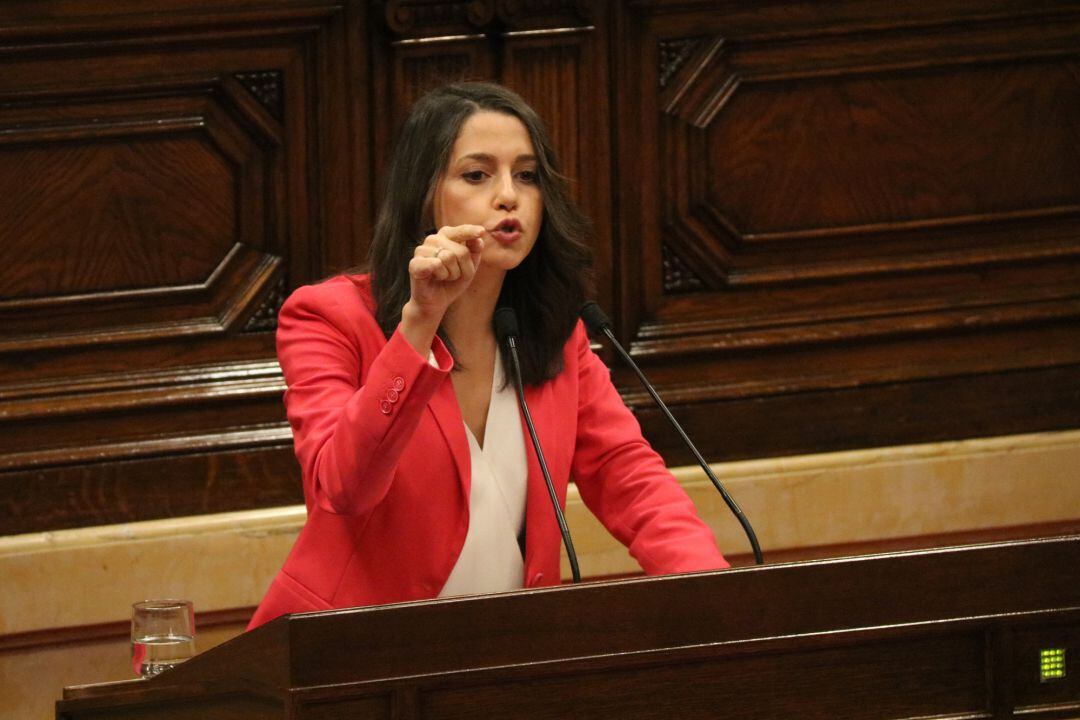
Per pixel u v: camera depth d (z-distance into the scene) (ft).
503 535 28.12
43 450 48.32
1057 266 56.34
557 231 28.94
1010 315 55.16
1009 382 55.31
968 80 55.31
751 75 53.57
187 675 21.52
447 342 28.68
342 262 50.70
